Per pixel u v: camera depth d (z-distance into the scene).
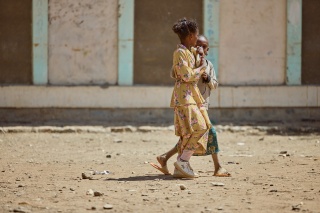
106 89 27.48
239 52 28.28
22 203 12.18
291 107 28.33
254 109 28.20
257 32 28.34
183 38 14.63
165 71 28.16
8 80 27.59
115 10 27.69
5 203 12.30
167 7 28.00
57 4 27.53
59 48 27.66
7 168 16.97
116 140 23.47
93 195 12.97
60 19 27.59
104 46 27.77
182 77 14.38
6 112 27.19
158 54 28.08
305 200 12.52
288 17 28.33
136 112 27.69
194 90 14.55
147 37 28.00
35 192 13.36
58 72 27.70
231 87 27.98
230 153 20.50
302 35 28.59
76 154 20.09
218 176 15.28
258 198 12.70
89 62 27.77
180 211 11.52
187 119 14.47
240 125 27.00
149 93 27.64
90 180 14.91
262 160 18.47
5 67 27.53
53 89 27.27
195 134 14.54
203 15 27.98
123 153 20.39
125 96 27.59
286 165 17.30
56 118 27.39
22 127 25.30
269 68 28.50
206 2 27.86
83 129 25.42
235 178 15.06
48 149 21.22
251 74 28.39
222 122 27.70
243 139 24.36
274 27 28.42
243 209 11.71
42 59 27.48
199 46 14.80
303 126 26.84
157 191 13.40
